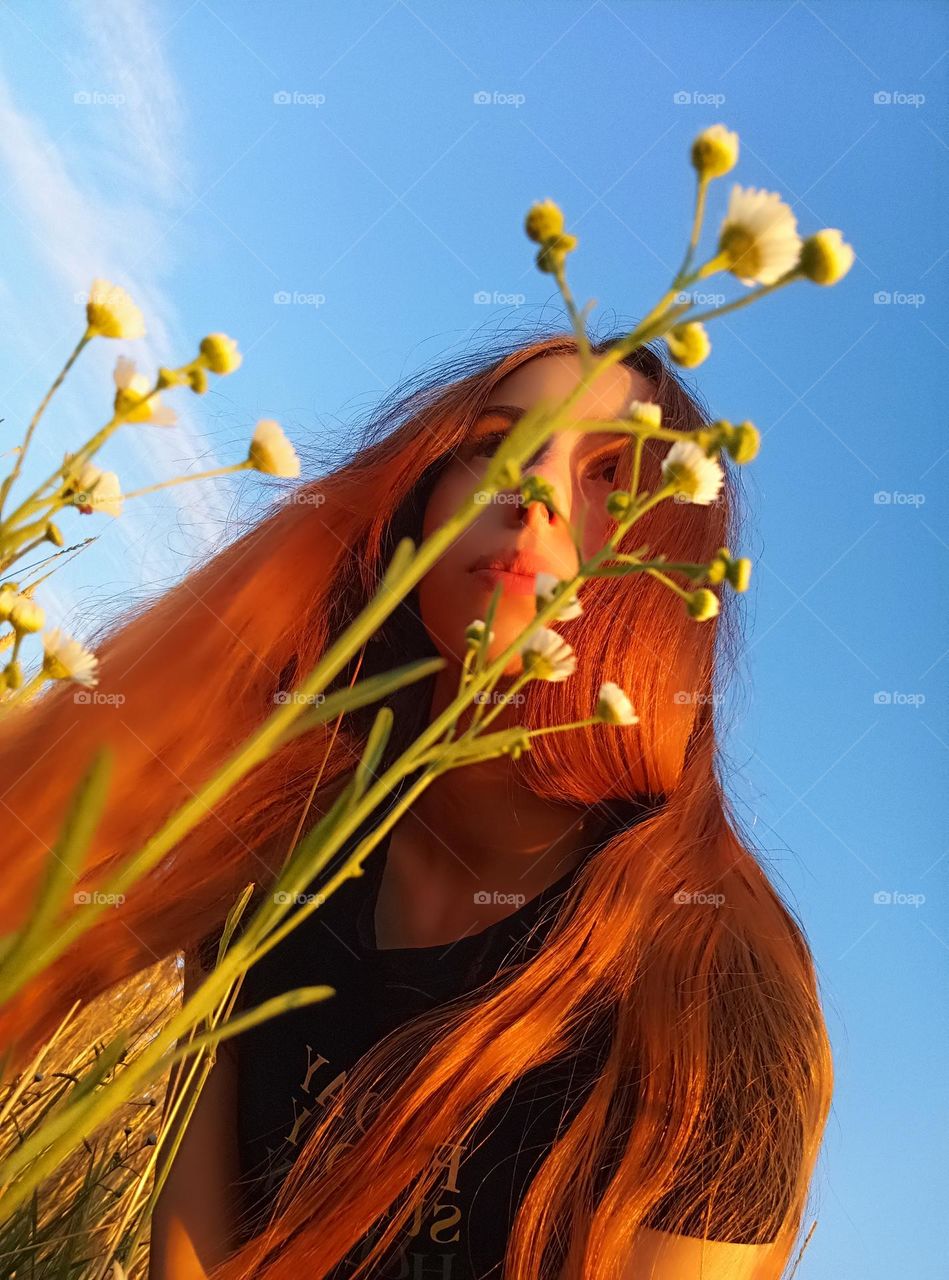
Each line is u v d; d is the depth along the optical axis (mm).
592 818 1536
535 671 564
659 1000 1353
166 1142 1229
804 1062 1377
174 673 1543
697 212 450
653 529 1467
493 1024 1337
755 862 1641
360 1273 1345
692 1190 1262
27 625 602
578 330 464
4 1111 1233
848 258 483
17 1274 1193
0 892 1273
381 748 510
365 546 1727
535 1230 1249
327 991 472
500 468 459
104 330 493
